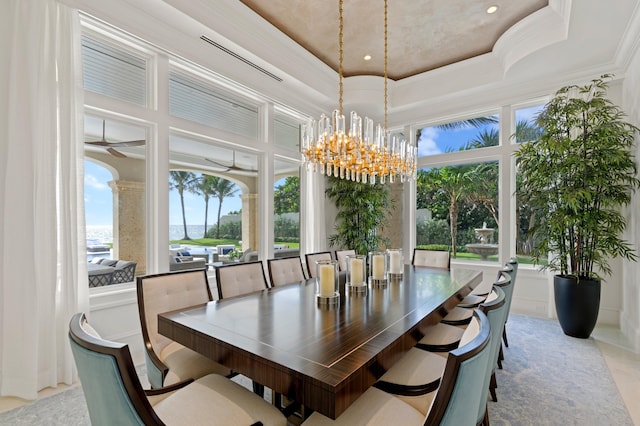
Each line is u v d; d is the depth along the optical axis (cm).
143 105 328
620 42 337
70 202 249
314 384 109
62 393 233
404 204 563
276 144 488
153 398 152
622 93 383
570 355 303
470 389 94
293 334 153
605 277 397
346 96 503
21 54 231
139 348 302
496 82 438
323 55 443
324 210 558
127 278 312
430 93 493
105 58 300
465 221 511
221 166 411
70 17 251
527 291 446
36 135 233
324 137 285
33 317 227
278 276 319
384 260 278
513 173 466
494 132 488
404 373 169
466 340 125
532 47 360
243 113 437
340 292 243
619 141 330
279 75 424
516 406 220
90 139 289
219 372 191
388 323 170
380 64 470
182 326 166
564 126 356
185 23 316
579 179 340
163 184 332
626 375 264
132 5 289
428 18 360
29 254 228
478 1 331
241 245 434
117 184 307
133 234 318
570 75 408
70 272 248
